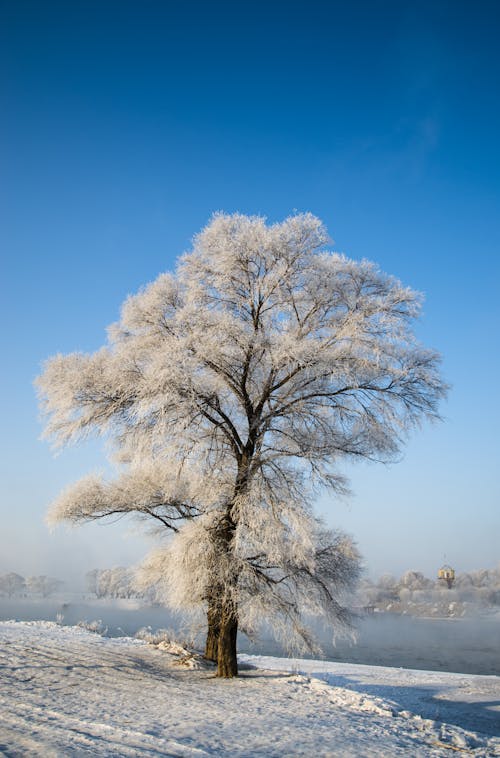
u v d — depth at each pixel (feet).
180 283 57.00
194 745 31.71
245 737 34.22
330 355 49.73
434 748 34.91
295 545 49.11
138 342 54.49
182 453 53.98
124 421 55.93
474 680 81.10
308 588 52.90
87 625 94.12
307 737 34.88
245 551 51.01
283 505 49.90
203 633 67.10
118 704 41.32
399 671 89.97
